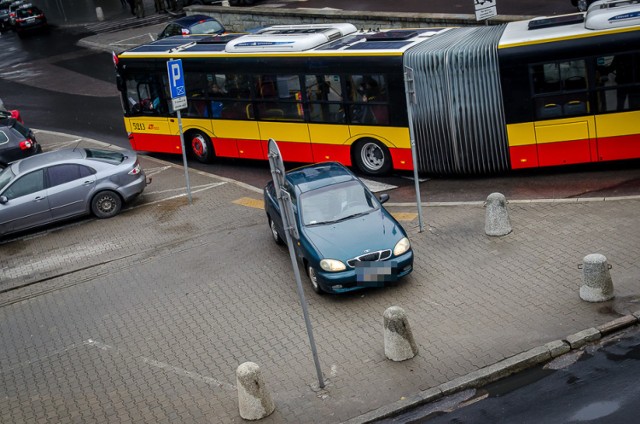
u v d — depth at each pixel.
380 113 19.05
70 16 53.28
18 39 49.03
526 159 18.08
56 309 15.38
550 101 17.48
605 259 12.12
